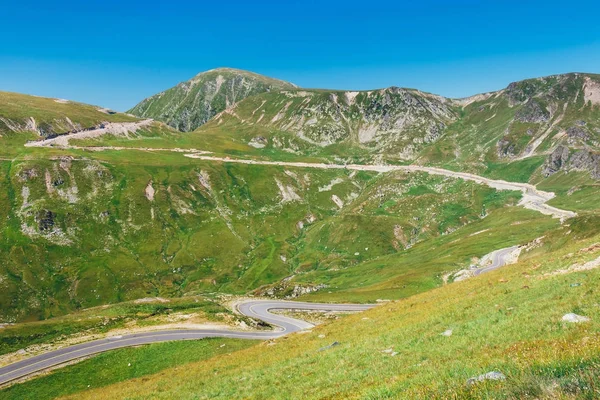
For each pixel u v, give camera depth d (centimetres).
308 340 4653
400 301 5466
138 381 4834
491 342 2022
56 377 6988
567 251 4316
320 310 11638
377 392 1509
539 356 1298
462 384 1159
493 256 14412
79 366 7338
